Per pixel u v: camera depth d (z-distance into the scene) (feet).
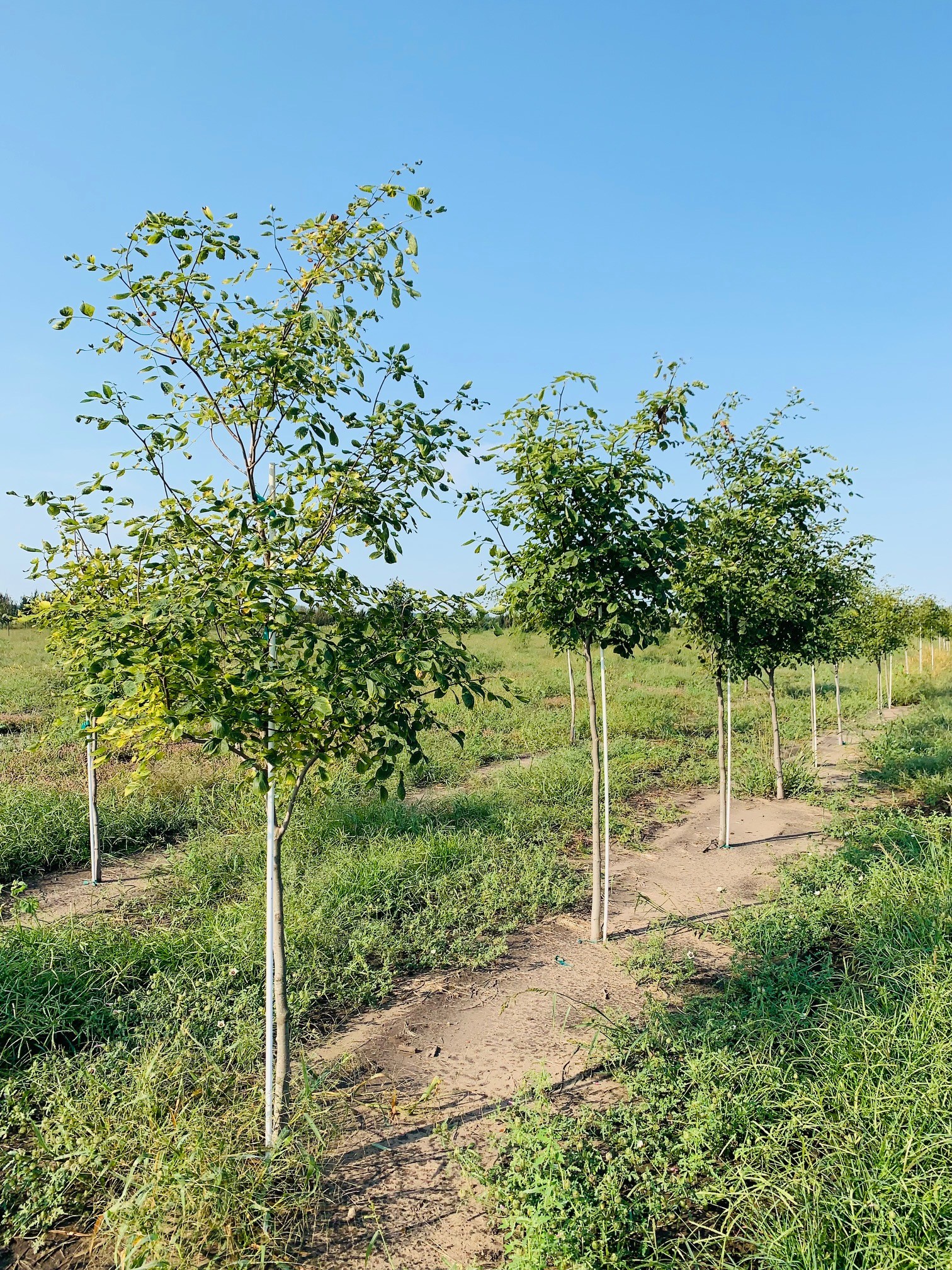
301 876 21.44
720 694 25.94
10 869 23.08
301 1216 10.02
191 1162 9.73
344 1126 11.86
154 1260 8.61
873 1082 11.04
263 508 10.37
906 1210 8.79
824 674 79.00
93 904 20.65
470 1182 10.53
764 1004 13.84
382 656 10.62
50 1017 13.58
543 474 16.72
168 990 15.17
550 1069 13.17
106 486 10.94
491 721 46.42
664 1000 15.30
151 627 9.66
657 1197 9.73
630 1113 11.31
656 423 17.19
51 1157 10.64
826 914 18.56
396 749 10.43
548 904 20.77
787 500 25.46
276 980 11.41
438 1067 13.44
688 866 24.03
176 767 32.04
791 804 31.22
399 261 10.49
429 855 22.75
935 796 29.14
